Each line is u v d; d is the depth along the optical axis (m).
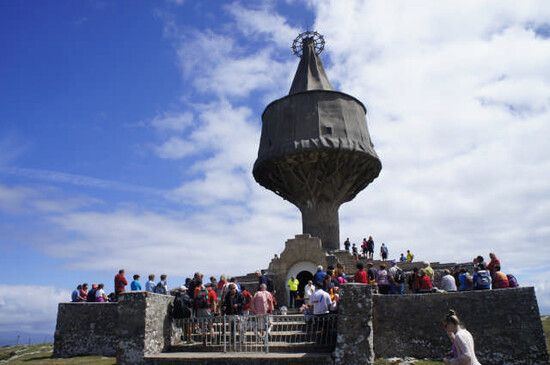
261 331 16.47
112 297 22.53
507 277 17.70
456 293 16.08
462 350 8.05
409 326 16.27
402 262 28.75
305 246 26.81
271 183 32.25
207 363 14.78
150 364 15.20
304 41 34.34
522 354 14.96
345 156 29.19
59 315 19.88
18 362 18.56
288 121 29.97
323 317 15.93
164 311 17.05
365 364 14.16
